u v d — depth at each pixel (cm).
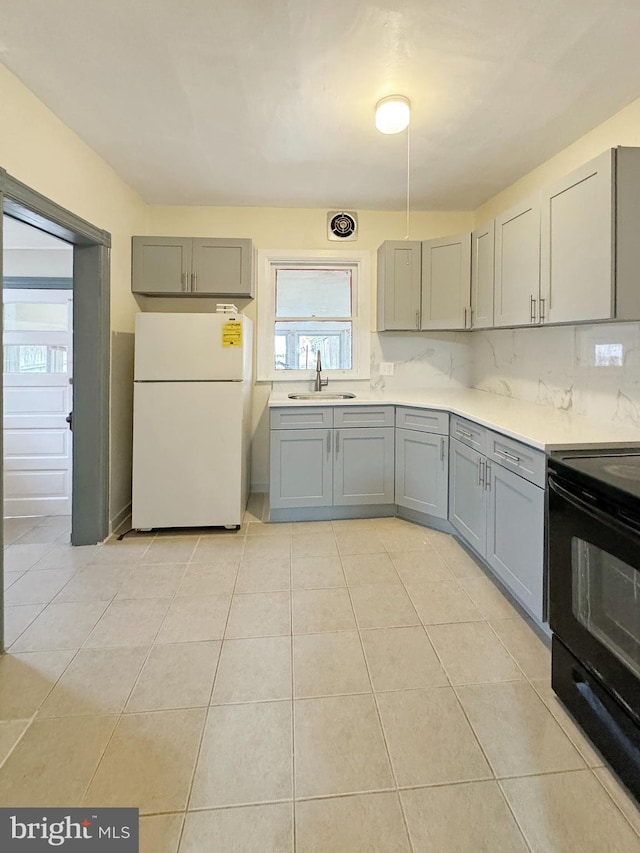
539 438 193
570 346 266
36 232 337
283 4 161
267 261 381
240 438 313
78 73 201
